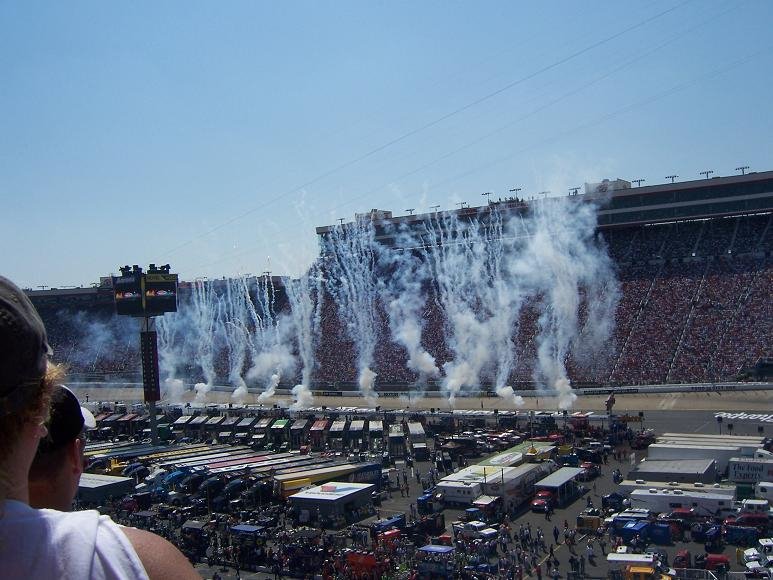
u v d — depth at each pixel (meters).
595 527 65.62
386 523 68.12
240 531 65.50
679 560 55.28
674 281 147.25
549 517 71.44
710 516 64.75
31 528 3.67
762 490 67.94
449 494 75.31
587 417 109.12
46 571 3.54
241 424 123.88
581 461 91.50
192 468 89.38
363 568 58.19
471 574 56.12
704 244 154.88
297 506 74.94
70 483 4.78
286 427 117.44
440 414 124.56
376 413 128.25
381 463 94.62
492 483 74.25
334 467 87.31
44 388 3.92
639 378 129.62
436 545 62.25
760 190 153.50
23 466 3.88
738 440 82.31
